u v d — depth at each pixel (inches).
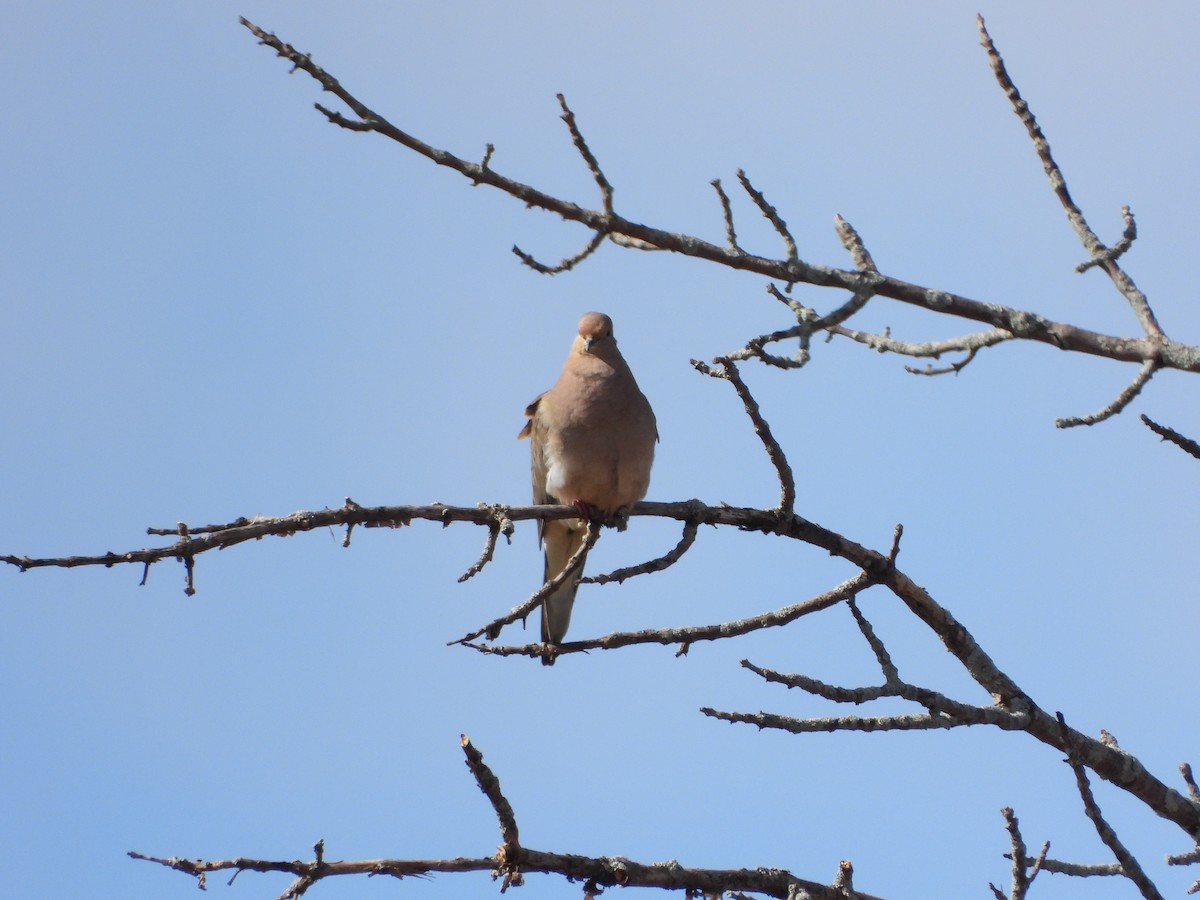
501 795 395.5
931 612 487.5
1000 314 378.9
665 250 373.4
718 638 466.0
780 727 437.4
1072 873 464.8
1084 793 398.9
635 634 457.7
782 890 434.9
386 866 397.4
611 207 366.9
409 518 439.2
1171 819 492.1
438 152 357.4
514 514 450.9
